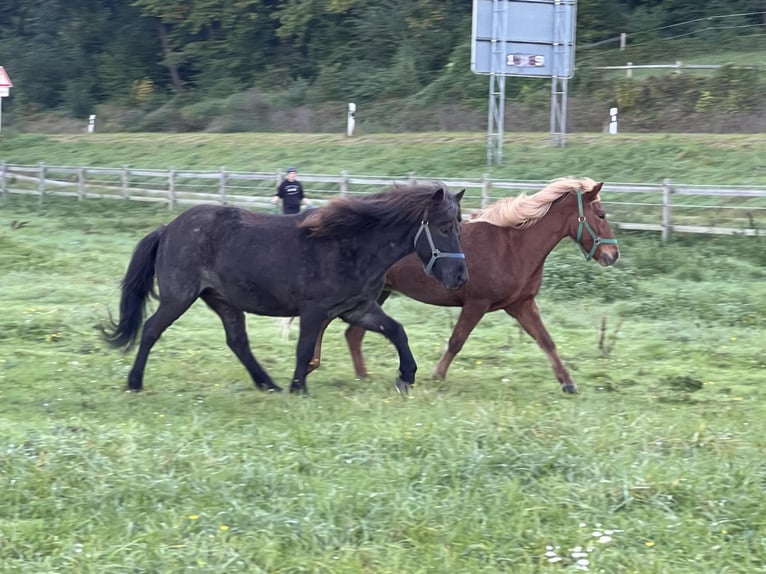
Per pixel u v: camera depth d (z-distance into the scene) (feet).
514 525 17.81
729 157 78.69
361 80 137.39
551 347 30.86
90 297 46.65
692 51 121.90
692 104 105.50
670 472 19.99
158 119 142.31
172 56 159.02
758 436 23.76
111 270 54.08
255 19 152.76
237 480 19.74
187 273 28.73
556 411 25.75
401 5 144.15
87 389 29.19
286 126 132.05
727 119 101.71
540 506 18.58
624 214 65.10
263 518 17.89
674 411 27.43
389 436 22.29
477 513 18.20
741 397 30.35
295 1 149.18
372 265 28.02
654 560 16.58
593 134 94.48
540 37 83.66
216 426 24.52
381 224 27.81
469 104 120.88
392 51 142.41
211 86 153.58
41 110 160.15
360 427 23.21
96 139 122.21
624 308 45.42
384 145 98.84
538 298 47.60
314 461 21.11
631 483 19.36
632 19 130.62
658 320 43.65
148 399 27.89
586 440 21.94
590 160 82.79
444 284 27.96
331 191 79.82
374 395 28.17
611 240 31.09
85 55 166.91
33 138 124.47
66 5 170.50
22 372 31.27
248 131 132.98
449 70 129.49
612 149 84.84
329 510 18.25
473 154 89.51
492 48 83.15
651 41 125.08
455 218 27.81
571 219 30.78
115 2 169.37
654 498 18.94
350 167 92.63
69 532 17.65
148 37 164.66
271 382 29.86
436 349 37.01
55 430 23.24
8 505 18.63
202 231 28.63
